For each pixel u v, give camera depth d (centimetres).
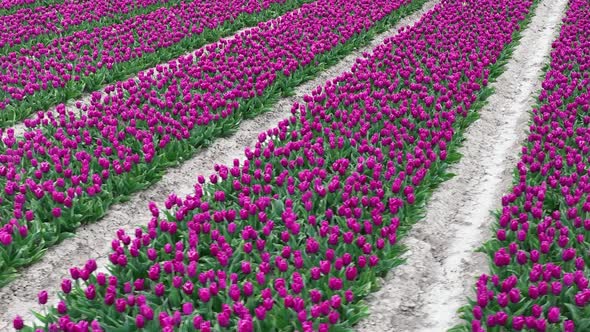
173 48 1680
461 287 725
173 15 1916
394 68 1404
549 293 594
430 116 1136
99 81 1449
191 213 771
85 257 823
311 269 630
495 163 1087
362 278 679
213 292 595
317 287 640
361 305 651
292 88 1438
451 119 1088
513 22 1844
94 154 986
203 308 604
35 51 1569
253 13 2041
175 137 1080
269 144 963
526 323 550
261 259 685
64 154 954
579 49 1512
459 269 764
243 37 1672
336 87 1293
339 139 967
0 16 1959
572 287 594
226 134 1203
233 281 628
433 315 681
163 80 1327
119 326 576
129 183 950
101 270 795
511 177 994
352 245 701
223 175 870
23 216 800
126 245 697
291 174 886
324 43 1627
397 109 1152
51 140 1080
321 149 927
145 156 980
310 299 617
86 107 1166
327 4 2097
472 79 1321
